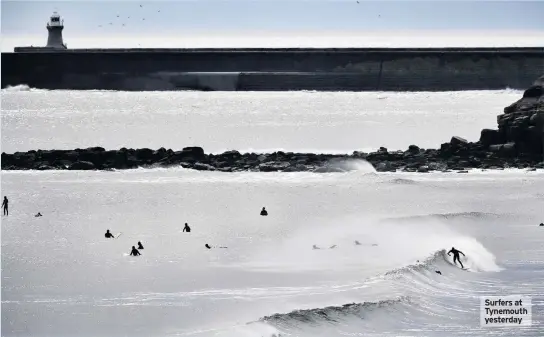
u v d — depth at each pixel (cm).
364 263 15938
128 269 15275
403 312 13350
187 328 12106
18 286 14075
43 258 16075
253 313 12731
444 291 14625
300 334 12069
